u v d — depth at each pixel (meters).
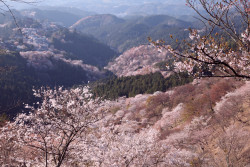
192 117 36.19
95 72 174.38
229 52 4.68
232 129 23.39
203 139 25.67
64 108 7.70
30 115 7.68
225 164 17.75
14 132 8.04
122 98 75.44
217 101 36.03
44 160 8.64
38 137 8.34
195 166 18.38
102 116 8.06
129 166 10.73
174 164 11.52
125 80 93.50
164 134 34.03
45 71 141.38
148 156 10.77
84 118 7.91
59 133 8.61
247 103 27.25
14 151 8.65
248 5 4.02
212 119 30.56
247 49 4.51
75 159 8.61
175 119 39.97
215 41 4.57
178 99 49.09
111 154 9.77
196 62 4.72
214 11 4.11
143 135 11.96
